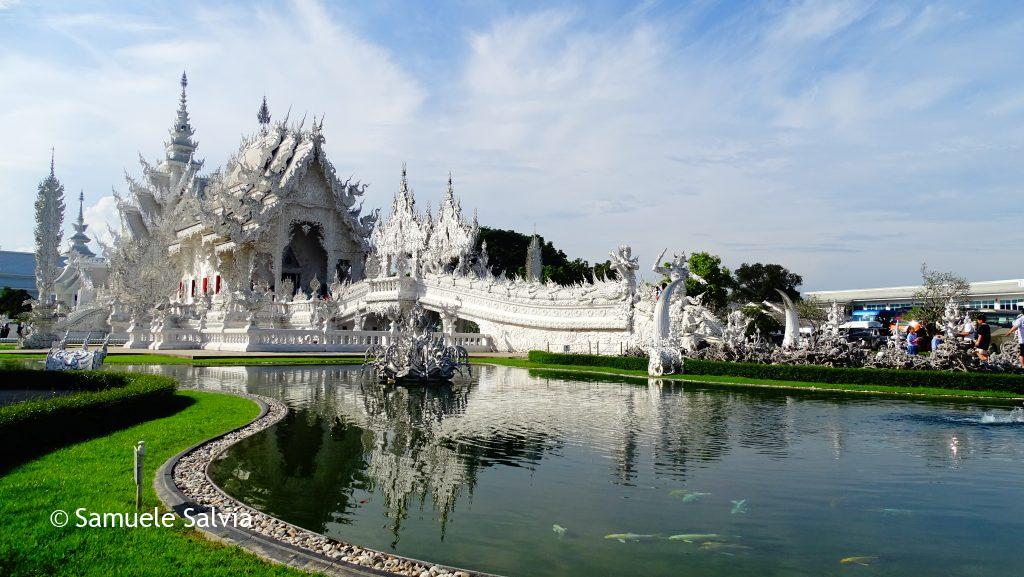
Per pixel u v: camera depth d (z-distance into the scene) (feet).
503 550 22.53
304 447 38.06
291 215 203.82
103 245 197.88
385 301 151.74
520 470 33.17
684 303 107.34
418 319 78.84
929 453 37.47
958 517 26.32
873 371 72.95
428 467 33.68
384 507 27.14
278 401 56.49
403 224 217.77
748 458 35.99
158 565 19.66
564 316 125.59
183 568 19.48
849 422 47.80
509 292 135.85
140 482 24.97
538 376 85.35
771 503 27.94
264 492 29.04
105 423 40.29
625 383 76.28
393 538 23.57
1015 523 25.68
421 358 74.49
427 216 209.77
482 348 137.90
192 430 41.14
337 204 209.87
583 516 26.13
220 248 199.41
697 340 104.32
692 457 36.11
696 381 77.66
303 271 220.23
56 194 135.85
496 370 95.71
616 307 116.78
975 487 30.58
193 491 28.12
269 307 168.45
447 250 197.57
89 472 30.01
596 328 119.65
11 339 170.91
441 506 27.30
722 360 91.35
